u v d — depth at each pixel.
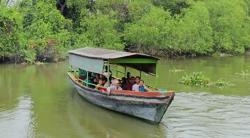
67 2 55.44
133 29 52.19
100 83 24.80
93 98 24.89
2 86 30.81
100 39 52.84
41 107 24.73
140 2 54.66
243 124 21.33
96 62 24.81
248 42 60.31
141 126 21.09
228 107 24.64
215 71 39.34
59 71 38.56
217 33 56.88
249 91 29.19
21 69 39.81
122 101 22.22
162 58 52.50
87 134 19.84
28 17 50.53
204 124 21.33
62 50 46.78
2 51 43.56
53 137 19.41
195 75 32.38
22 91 29.11
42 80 33.44
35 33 48.22
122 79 24.66
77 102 25.95
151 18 52.09
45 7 51.47
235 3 59.59
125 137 19.44
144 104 21.16
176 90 29.50
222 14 57.41
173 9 58.75
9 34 44.12
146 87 24.05
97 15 53.88
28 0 51.53
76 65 28.52
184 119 22.22
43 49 45.03
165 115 22.97
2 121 21.80
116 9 54.88
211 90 29.56
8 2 51.41
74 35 53.12
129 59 23.69
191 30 51.78
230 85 31.45
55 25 51.44
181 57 53.81
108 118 22.50
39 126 21.02
